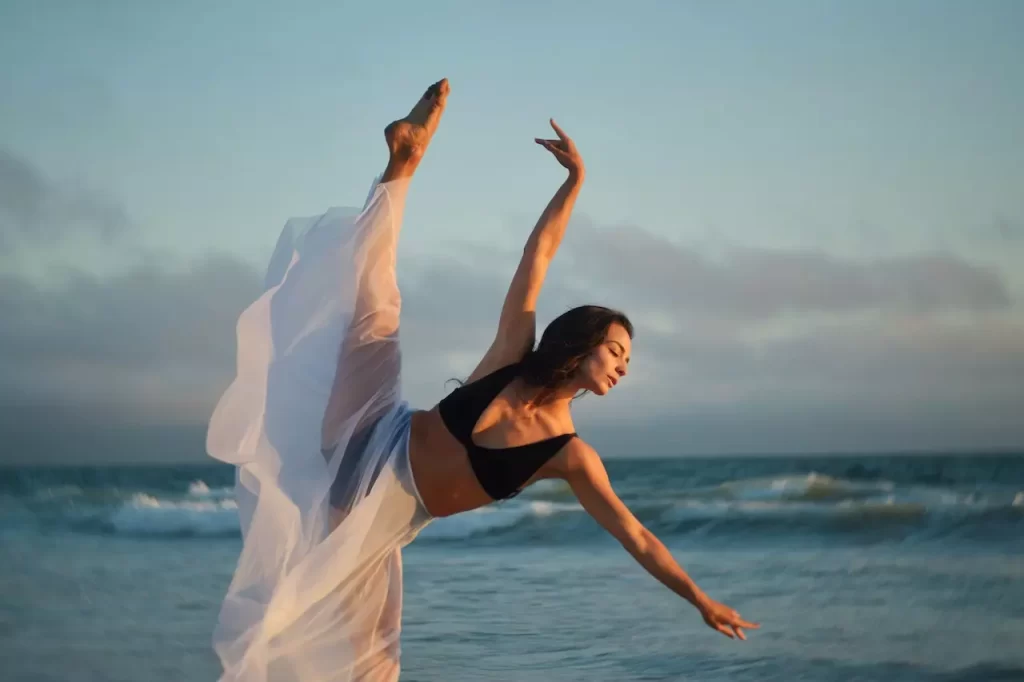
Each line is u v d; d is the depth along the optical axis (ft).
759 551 50.31
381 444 14.11
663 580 12.86
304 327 14.34
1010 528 54.54
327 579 13.41
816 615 31.32
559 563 46.29
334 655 13.70
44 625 29.78
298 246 14.80
